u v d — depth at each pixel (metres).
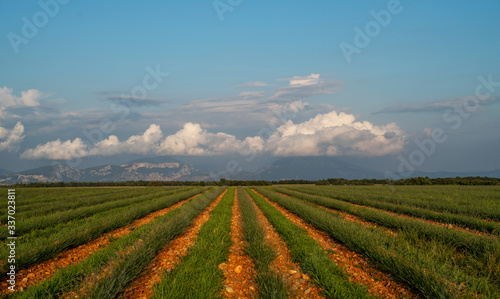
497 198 25.61
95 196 32.56
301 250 8.63
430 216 16.03
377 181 100.06
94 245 10.66
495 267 6.57
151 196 33.28
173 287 5.54
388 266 6.93
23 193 38.47
